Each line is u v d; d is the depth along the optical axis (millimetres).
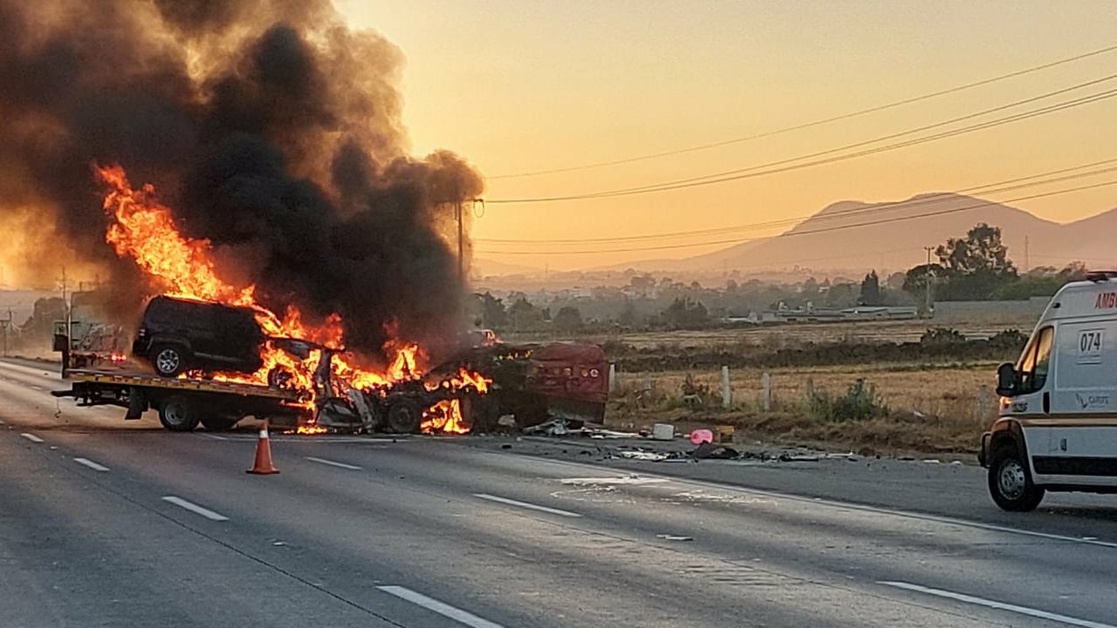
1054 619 10180
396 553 13375
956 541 14688
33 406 42500
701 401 40531
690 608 10547
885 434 31141
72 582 11633
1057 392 17328
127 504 17406
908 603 10820
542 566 12617
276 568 12391
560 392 33531
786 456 27109
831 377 56219
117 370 33094
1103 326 16906
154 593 11102
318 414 32656
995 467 18062
